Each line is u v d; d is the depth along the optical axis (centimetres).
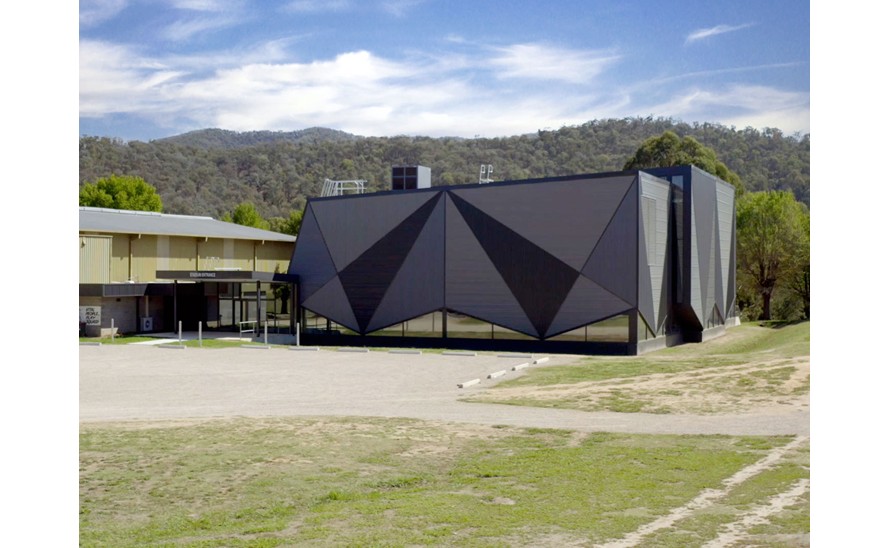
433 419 2075
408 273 4362
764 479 1450
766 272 6425
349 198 4584
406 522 1258
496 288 4094
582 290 3875
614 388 2511
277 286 4909
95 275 4884
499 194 4091
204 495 1426
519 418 2086
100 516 1318
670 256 4278
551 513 1287
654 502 1334
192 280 4941
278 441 1812
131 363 3372
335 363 3347
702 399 2300
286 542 1179
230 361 3441
